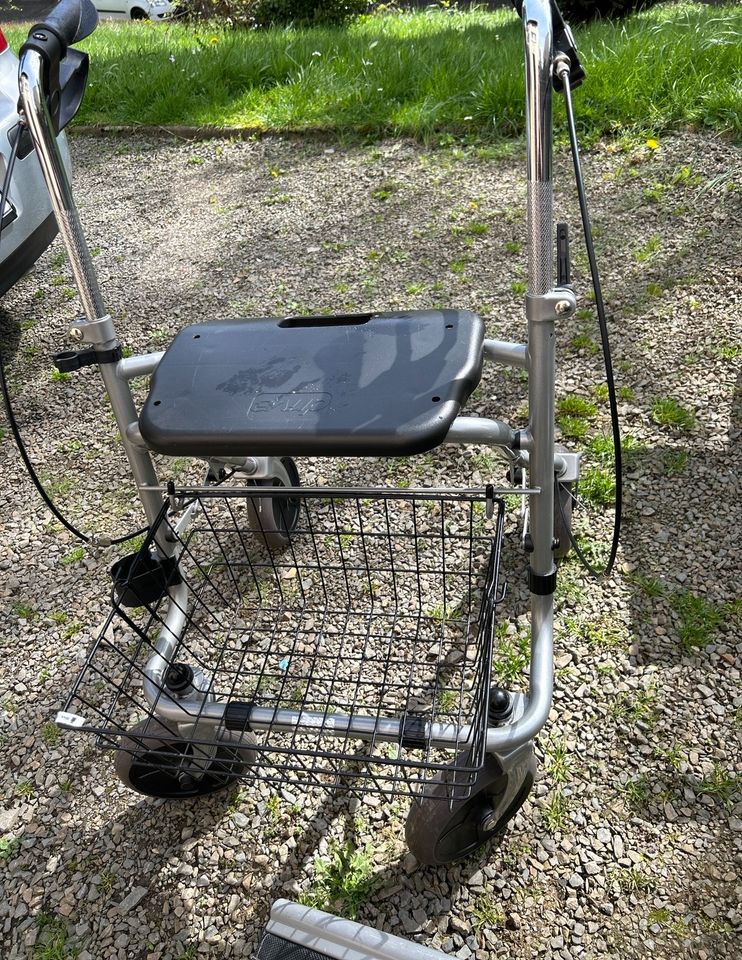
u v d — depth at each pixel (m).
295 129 4.62
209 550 2.29
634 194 3.53
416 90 4.59
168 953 1.52
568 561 2.12
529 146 1.10
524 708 1.41
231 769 1.64
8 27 8.48
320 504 2.42
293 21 8.15
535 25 1.05
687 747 1.72
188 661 1.96
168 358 1.40
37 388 3.06
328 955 1.36
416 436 1.17
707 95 3.91
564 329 2.91
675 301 2.93
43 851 1.70
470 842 1.55
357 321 1.43
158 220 4.05
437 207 3.75
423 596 2.08
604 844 1.58
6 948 1.56
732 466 2.31
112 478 2.65
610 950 1.44
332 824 1.67
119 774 1.57
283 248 3.65
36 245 2.88
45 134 1.22
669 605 1.99
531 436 1.35
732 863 1.53
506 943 1.47
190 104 5.03
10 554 2.42
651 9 6.17
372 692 1.87
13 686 2.05
